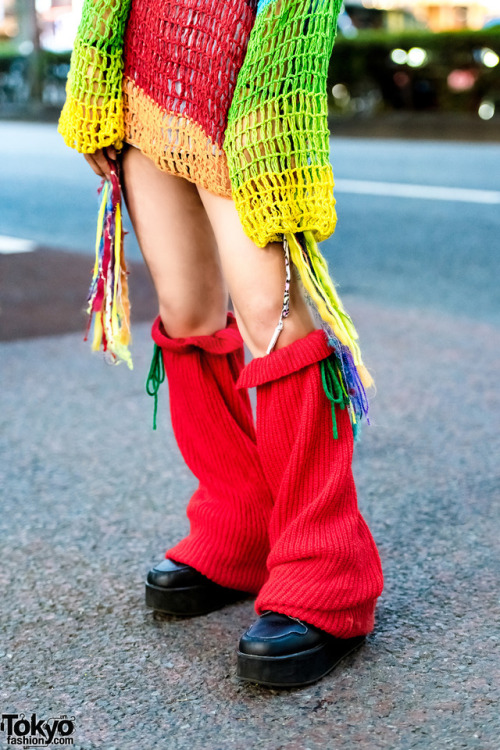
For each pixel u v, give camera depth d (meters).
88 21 1.73
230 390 1.96
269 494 1.96
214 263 1.92
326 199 1.66
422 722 1.58
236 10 1.64
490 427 3.10
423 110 15.60
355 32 17.27
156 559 2.24
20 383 3.67
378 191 8.47
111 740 1.58
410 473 2.72
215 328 1.96
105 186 1.89
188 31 1.66
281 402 1.72
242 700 1.68
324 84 1.66
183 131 1.69
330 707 1.64
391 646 1.83
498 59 14.71
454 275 5.43
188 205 1.85
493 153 11.13
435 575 2.12
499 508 2.47
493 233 6.54
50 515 2.49
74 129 1.78
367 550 1.81
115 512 2.50
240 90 1.62
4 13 34.94
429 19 21.66
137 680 1.75
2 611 2.01
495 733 1.54
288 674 1.69
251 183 1.63
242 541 1.96
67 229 7.38
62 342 4.27
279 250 1.68
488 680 1.70
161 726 1.61
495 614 1.94
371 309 4.74
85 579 2.15
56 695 1.71
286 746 1.54
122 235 1.89
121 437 3.07
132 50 1.74
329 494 1.71
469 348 4.04
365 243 6.37
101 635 1.91
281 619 1.73
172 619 1.97
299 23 1.59
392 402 3.37
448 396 3.43
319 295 1.65
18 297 5.12
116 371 3.83
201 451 1.99
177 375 1.96
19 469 2.80
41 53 23.31
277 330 1.71
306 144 1.63
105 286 1.87
